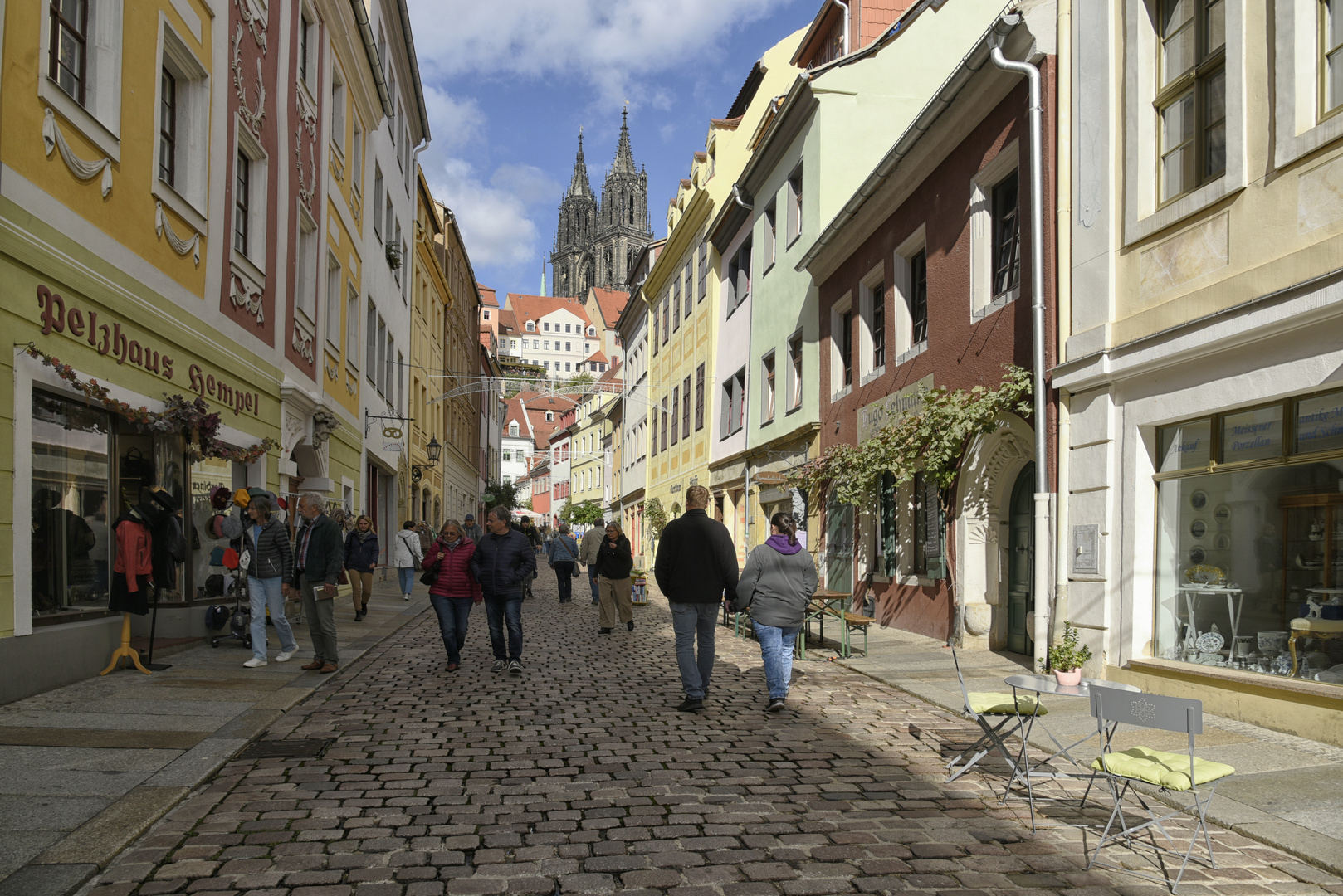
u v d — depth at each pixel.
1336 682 6.18
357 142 20.00
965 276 11.77
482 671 9.51
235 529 10.16
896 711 7.75
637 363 41.25
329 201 16.81
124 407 8.27
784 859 4.16
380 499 25.39
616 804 4.94
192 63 10.10
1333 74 6.27
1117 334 8.30
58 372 7.14
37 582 7.33
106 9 8.18
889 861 4.14
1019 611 11.11
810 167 18.31
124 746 5.75
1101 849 4.26
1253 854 4.29
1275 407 6.79
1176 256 7.69
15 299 6.74
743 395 23.69
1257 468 6.91
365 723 6.81
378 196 23.03
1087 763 5.86
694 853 4.22
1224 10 7.28
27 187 6.89
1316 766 5.56
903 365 13.80
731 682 9.18
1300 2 6.46
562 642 12.38
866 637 11.01
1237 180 6.98
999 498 11.46
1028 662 10.25
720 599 7.85
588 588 25.34
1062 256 9.23
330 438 16.97
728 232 25.06
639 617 16.59
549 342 147.75
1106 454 8.43
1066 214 9.22
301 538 9.40
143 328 8.84
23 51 6.84
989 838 4.48
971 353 11.46
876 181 13.98
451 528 9.59
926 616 12.97
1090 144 8.91
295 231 14.34
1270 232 6.68
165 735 6.05
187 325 9.91
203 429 9.48
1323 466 6.35
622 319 43.38
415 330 29.47
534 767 5.65
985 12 17.97
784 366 20.19
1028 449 10.52
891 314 14.38
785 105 18.77
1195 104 7.65
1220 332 7.01
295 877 3.85
